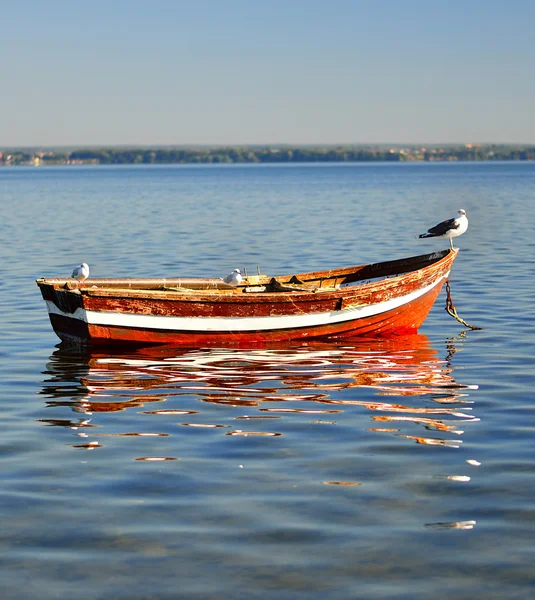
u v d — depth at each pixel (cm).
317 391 1508
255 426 1290
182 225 5538
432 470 1087
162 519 942
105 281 2036
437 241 4256
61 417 1348
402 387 1531
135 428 1285
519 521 927
